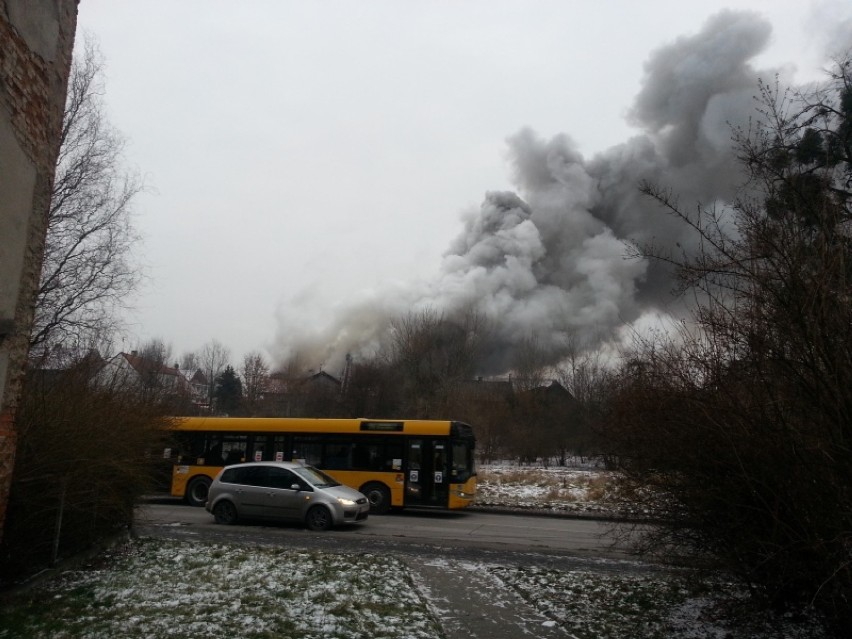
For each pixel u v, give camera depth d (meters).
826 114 7.75
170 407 14.03
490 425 45.97
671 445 6.08
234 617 6.59
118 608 6.83
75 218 18.06
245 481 14.95
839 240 5.05
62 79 6.96
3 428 5.96
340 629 6.31
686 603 7.49
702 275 5.88
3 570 7.89
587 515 18.66
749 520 5.66
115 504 9.99
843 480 4.80
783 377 5.30
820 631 5.71
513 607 7.51
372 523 15.89
